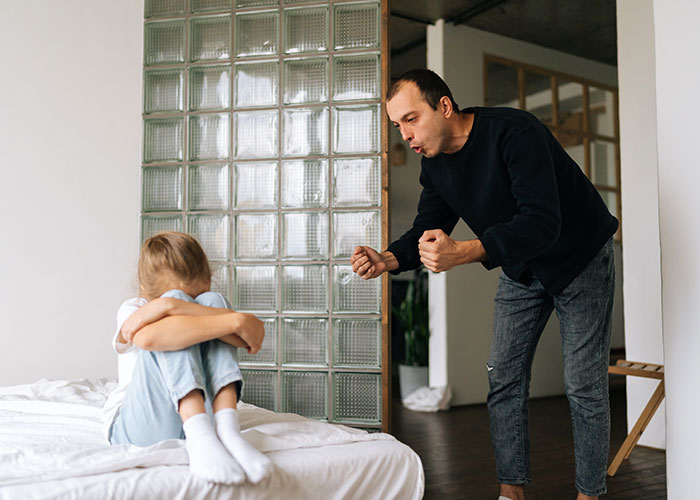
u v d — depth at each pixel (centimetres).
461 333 493
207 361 146
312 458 143
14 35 311
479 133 187
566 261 190
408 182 688
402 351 659
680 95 184
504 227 167
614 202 579
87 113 316
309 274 287
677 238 184
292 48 296
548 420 406
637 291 351
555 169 187
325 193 288
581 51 563
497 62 524
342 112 288
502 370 209
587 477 193
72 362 308
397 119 188
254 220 295
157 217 305
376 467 150
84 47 318
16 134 308
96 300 312
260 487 131
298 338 287
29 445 145
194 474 127
